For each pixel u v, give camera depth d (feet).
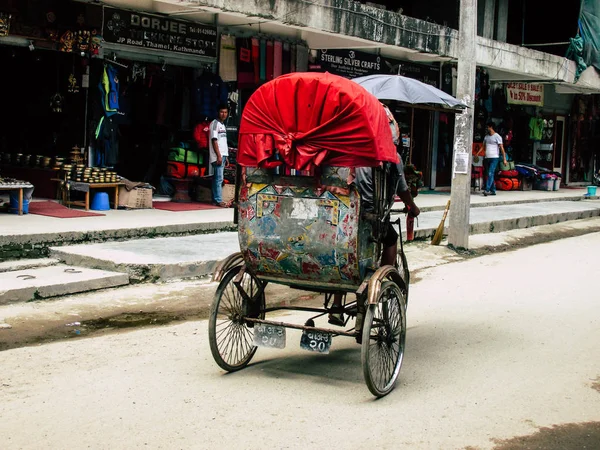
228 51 44.55
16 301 23.44
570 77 69.97
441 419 15.44
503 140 71.77
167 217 36.32
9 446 13.43
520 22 74.84
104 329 21.47
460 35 35.27
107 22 37.88
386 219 18.29
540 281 30.50
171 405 15.71
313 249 16.52
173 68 42.83
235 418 15.11
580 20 71.00
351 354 20.03
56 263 28.02
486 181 63.46
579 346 21.24
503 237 43.45
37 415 14.90
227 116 43.04
